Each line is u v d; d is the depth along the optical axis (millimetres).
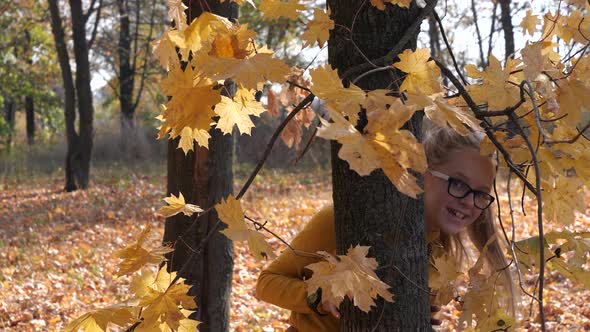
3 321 7383
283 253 2697
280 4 1825
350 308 2223
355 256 1708
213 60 1649
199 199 4562
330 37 2260
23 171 26234
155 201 17516
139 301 1862
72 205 17312
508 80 2018
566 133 2047
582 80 1875
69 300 8117
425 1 2262
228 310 4703
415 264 2158
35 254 11164
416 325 2162
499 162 2244
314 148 23250
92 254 11078
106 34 29688
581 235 2293
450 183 2506
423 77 1718
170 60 1851
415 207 2170
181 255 4570
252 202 15875
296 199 16438
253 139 23969
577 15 2129
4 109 40812
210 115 1752
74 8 20578
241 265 9531
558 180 2268
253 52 1837
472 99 1914
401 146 1381
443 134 2537
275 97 3184
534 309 6617
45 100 35969
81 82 20562
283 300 2584
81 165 20484
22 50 31984
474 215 2576
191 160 4578
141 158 26516
